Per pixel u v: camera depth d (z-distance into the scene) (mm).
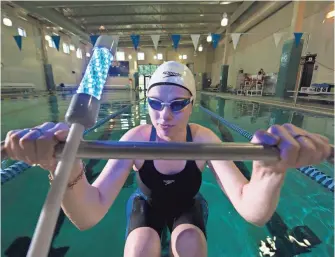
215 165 1000
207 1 8094
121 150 452
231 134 3873
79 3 7844
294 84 8031
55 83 13516
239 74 12984
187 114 910
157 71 937
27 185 1969
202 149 458
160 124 889
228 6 10273
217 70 18922
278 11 9688
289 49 7793
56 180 385
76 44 6191
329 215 1633
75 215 709
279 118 4832
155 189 997
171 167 976
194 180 996
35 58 11492
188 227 916
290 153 453
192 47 19875
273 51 10203
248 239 1444
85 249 1352
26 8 7992
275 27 9977
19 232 1412
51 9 9086
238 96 10242
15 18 9852
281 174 565
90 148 449
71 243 1395
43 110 6094
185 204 1034
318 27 7355
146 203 1056
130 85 19188
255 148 466
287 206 1742
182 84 869
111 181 922
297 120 4512
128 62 18859
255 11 10656
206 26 13625
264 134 483
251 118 5000
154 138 1009
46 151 438
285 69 8023
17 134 440
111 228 1536
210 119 5172
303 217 1618
